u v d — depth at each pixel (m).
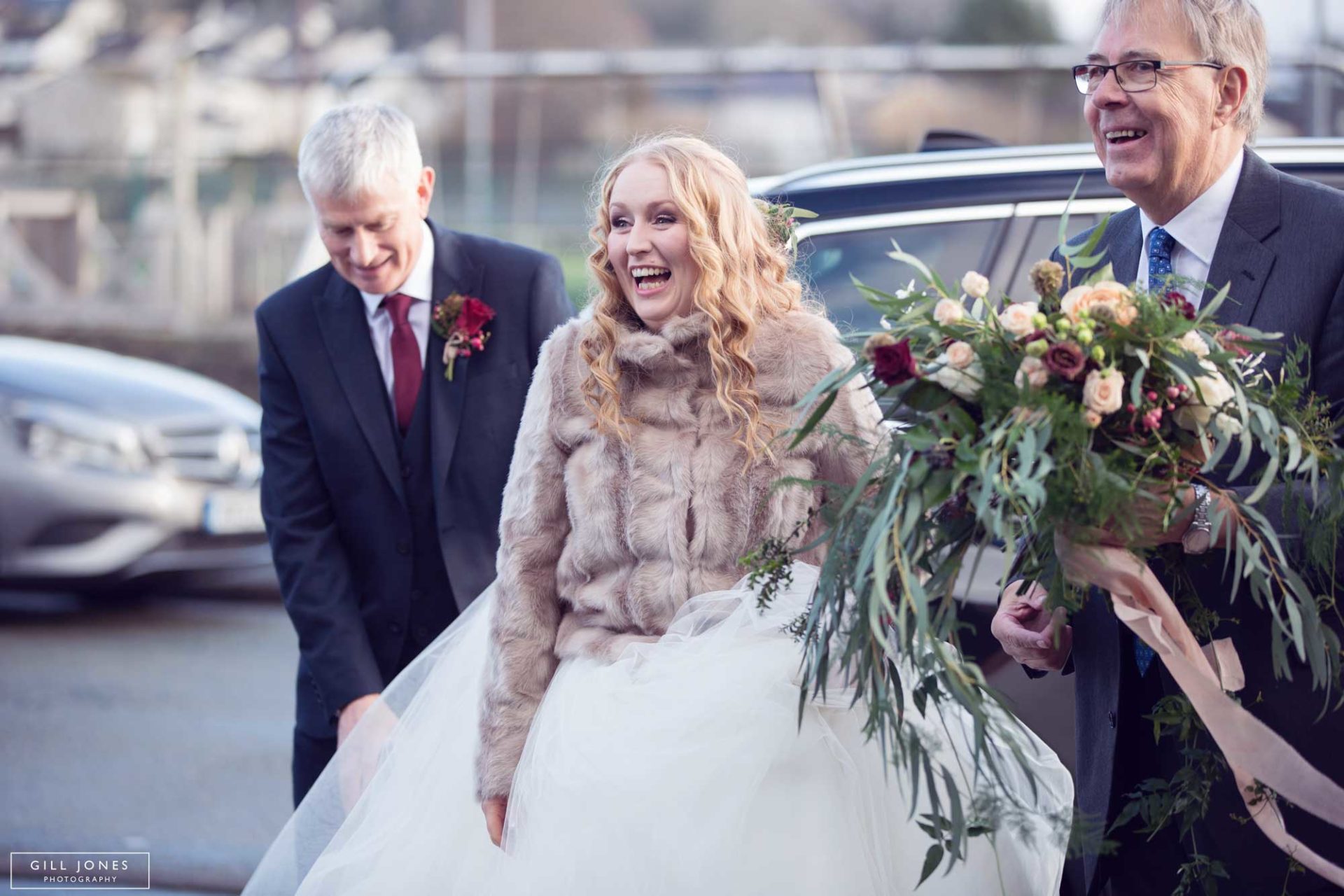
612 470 2.73
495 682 2.79
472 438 3.38
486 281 3.47
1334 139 3.89
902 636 2.19
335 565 3.38
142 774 5.30
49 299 15.83
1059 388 2.18
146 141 18.48
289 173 16.19
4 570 7.13
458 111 19.98
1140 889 2.71
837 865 2.47
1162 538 2.35
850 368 2.31
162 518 7.33
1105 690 2.67
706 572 2.65
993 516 2.09
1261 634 2.49
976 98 16.81
